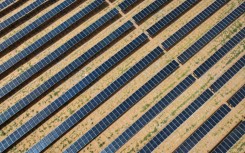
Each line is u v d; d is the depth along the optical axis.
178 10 52.31
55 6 52.84
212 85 45.62
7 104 44.78
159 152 41.34
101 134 42.78
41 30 50.78
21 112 44.19
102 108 44.53
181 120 43.16
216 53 48.16
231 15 51.84
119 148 41.66
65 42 49.59
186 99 44.91
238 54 48.41
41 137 42.53
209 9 52.41
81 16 51.38
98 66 47.78
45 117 43.22
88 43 49.91
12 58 47.44
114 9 52.38
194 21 51.12
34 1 52.94
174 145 41.75
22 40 49.75
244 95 45.06
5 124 43.28
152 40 50.06
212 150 41.31
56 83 46.28
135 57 48.59
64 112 44.25
